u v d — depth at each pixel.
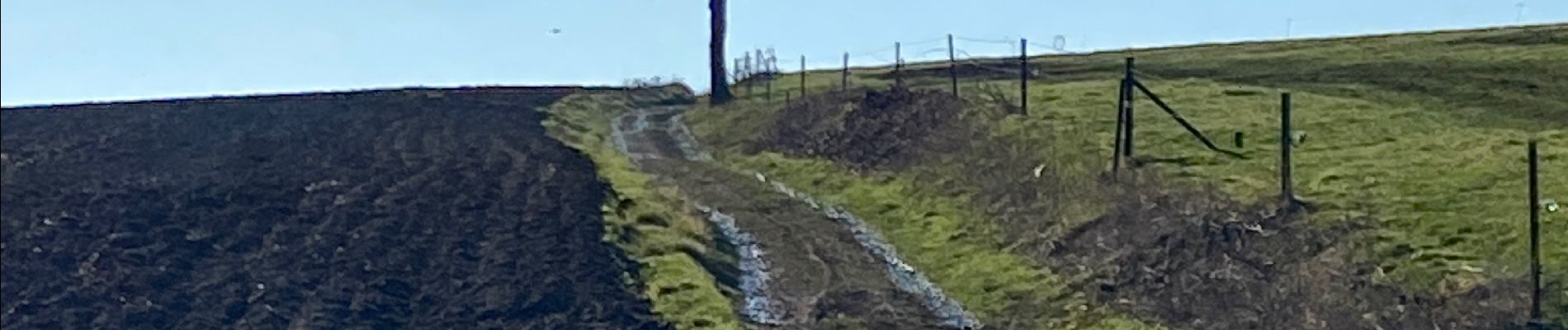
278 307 32.31
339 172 49.25
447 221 40.72
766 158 55.00
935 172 45.94
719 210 45.06
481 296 32.78
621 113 75.88
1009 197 40.53
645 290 32.69
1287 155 36.31
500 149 54.03
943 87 65.88
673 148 61.56
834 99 59.47
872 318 31.34
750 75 83.75
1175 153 44.59
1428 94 56.25
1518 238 31.23
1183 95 59.22
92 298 33.25
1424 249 30.98
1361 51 71.94
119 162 52.44
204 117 65.94
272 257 37.06
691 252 36.56
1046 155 43.62
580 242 37.25
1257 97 57.62
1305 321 26.69
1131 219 35.03
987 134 47.81
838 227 42.34
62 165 51.66
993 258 36.19
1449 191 36.38
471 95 77.44
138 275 35.22
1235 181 39.69
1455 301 26.97
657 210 41.03
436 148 54.62
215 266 36.38
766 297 33.66
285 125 62.81
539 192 44.47
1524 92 54.69
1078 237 35.41
